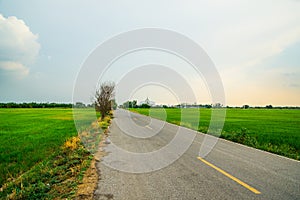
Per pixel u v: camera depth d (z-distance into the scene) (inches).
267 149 410.6
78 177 245.9
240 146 441.7
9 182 252.5
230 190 207.3
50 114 1733.5
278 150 401.1
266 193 200.2
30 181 242.8
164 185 220.8
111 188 213.6
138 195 197.0
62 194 200.8
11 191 223.6
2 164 327.3
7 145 468.8
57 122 1053.2
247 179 237.8
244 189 209.8
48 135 613.6
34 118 1321.4
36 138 560.1
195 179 238.4
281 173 259.9
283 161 319.6
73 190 209.2
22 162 335.6
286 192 202.7
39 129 767.7
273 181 231.6
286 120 1314.0
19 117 1412.4
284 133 705.6
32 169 293.6
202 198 189.6
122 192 203.6
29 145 465.7
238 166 290.7
